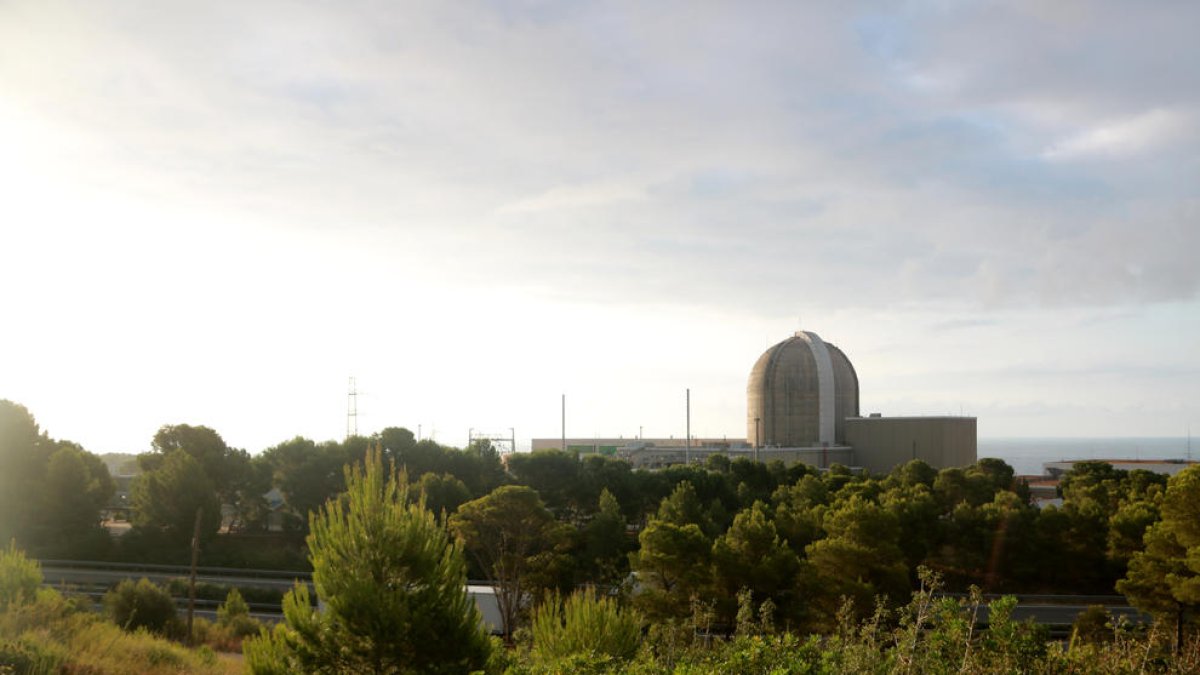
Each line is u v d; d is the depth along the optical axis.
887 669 11.20
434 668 14.04
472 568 57.44
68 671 17.69
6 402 69.62
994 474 95.88
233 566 65.44
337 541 14.51
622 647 17.72
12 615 19.81
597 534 56.09
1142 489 74.69
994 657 10.64
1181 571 34.91
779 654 11.91
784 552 41.47
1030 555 62.25
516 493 49.06
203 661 24.23
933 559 63.28
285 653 14.13
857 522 46.19
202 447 78.06
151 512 68.62
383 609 13.83
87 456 79.56
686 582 38.81
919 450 134.38
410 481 70.69
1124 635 12.40
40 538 67.00
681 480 76.06
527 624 43.09
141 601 37.25
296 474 74.31
